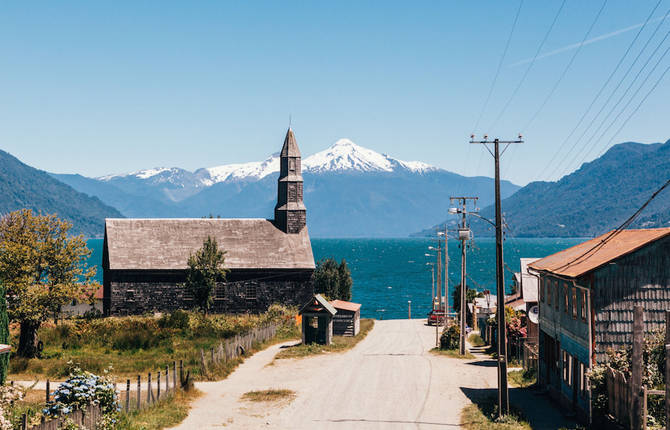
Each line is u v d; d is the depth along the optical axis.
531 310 41.00
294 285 84.00
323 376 42.50
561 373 33.84
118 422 26.38
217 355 45.31
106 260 85.12
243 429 28.84
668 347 19.92
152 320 64.25
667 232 28.30
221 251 80.06
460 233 53.09
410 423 30.02
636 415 22.47
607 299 28.77
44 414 23.81
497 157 30.95
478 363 49.53
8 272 44.66
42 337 54.12
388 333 77.19
